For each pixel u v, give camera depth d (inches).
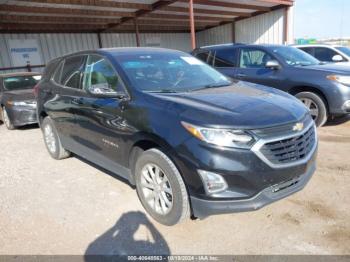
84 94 157.2
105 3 496.4
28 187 164.1
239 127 100.7
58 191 156.9
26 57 610.2
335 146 198.5
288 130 107.2
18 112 295.4
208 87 143.1
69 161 201.6
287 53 263.9
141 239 114.4
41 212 136.9
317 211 125.2
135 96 127.6
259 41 746.8
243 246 107.6
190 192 107.5
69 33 667.4
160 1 539.5
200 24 810.8
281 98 130.0
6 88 335.0
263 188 103.1
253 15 732.0
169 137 108.3
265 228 116.6
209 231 117.0
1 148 245.6
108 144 142.3
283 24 685.9
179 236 115.0
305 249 103.9
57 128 193.2
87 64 162.9
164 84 139.4
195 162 102.0
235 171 99.3
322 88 227.5
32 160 209.0
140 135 120.2
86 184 163.3
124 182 163.2
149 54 159.0
